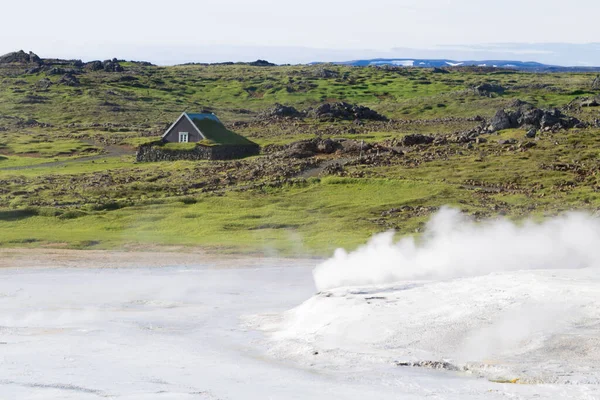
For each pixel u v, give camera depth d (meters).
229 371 26.19
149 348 30.48
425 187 88.81
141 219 75.81
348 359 27.52
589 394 22.44
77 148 145.12
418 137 120.94
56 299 42.94
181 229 71.88
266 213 78.69
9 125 193.00
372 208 80.69
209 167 107.38
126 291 45.66
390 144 120.50
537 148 111.94
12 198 85.50
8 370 26.28
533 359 26.06
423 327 30.42
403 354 27.75
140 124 199.75
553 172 97.12
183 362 27.94
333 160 108.12
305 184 92.50
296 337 31.78
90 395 22.86
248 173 99.94
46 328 35.03
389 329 30.56
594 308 30.48
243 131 169.62
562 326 28.83
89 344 31.28
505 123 130.38
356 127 175.00
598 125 128.38
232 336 32.94
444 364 26.36
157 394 23.00
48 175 105.50
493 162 104.00
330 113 195.00
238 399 22.48
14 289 45.78
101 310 40.00
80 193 89.75
